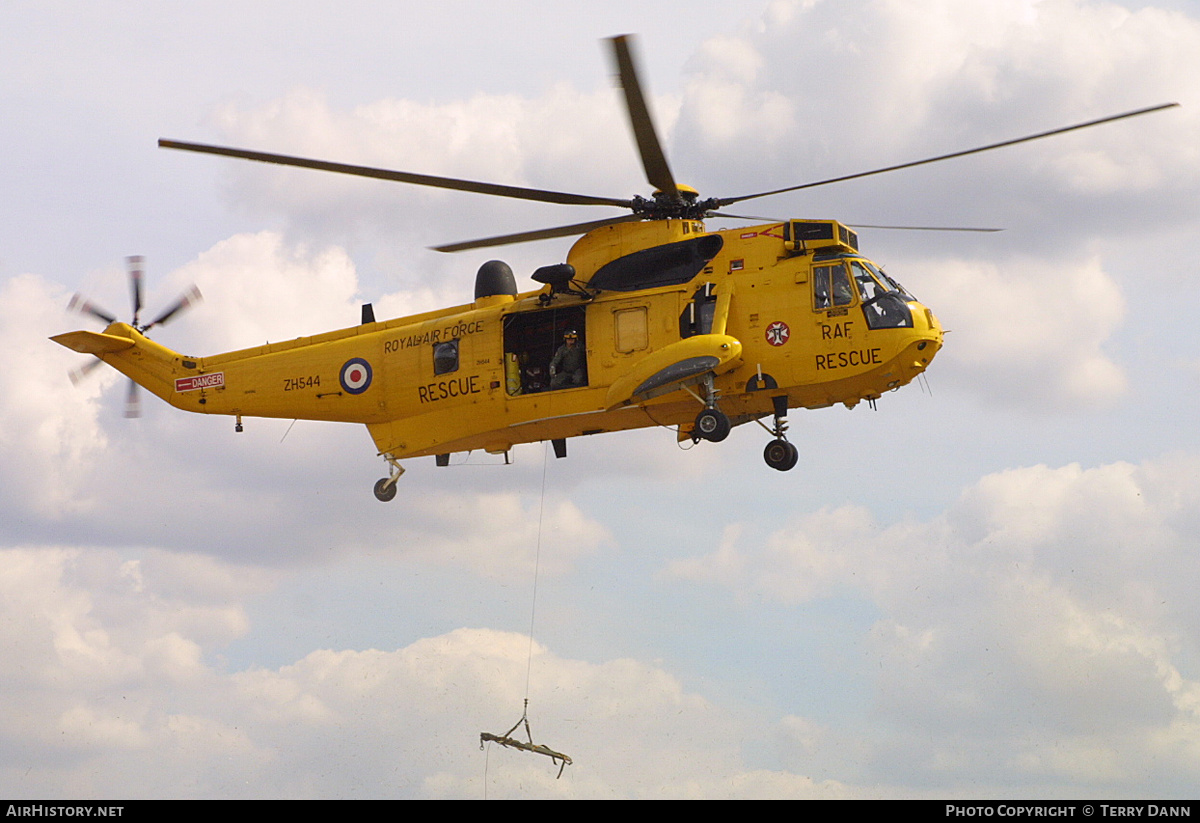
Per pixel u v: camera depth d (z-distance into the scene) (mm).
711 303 55469
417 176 54875
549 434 60750
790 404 56531
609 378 57000
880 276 55031
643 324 56625
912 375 54688
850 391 55156
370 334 64438
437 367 61344
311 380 64625
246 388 66500
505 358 59500
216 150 52625
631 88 46531
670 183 55719
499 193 56844
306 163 53781
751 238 56062
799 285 54688
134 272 71812
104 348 69938
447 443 61781
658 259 57125
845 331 53875
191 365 68625
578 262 58688
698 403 56281
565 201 57781
